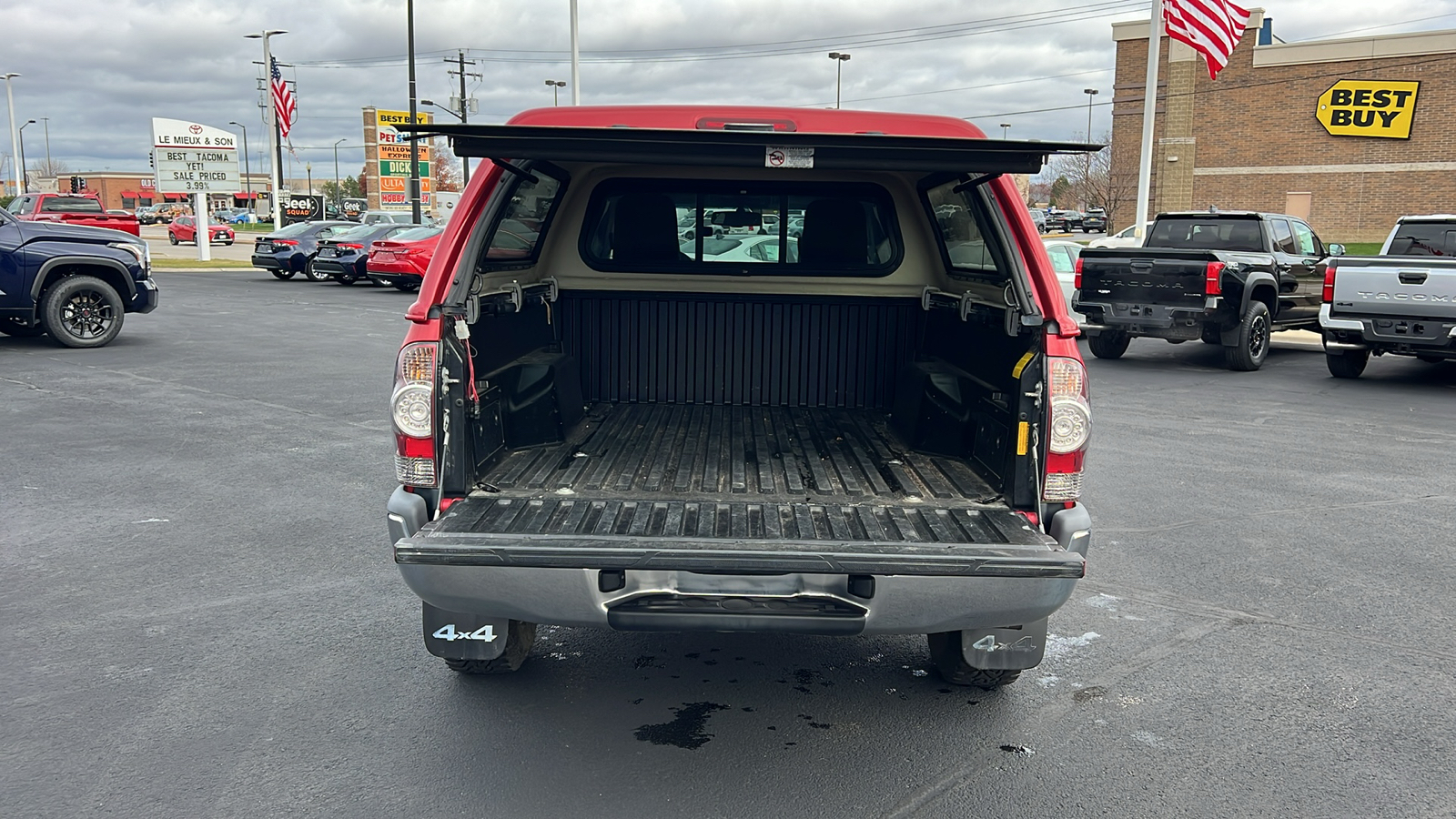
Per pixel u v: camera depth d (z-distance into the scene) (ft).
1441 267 37.76
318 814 10.64
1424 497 23.75
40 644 14.74
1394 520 21.89
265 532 19.90
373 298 75.56
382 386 36.63
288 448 26.81
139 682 13.62
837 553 10.63
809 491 12.99
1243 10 60.70
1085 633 15.71
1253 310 43.45
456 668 13.67
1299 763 11.99
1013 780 11.54
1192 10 61.21
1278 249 47.16
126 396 34.22
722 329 17.97
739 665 14.56
